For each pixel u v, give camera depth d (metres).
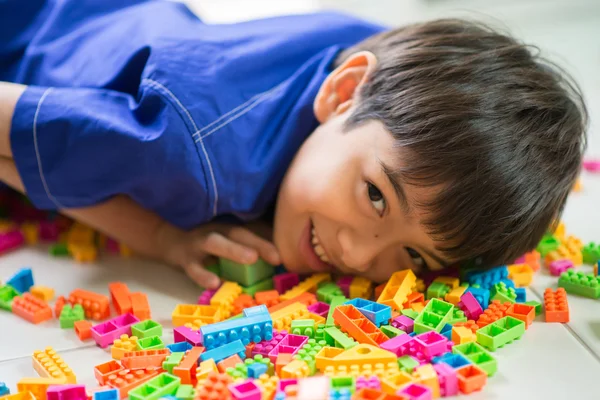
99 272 1.00
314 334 0.75
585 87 1.87
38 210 1.18
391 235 0.83
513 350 0.73
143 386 0.64
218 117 0.91
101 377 0.67
